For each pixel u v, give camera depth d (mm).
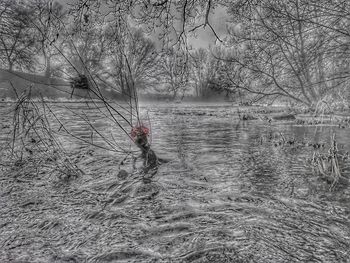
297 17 12164
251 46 14555
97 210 3826
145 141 6465
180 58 7828
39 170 5758
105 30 6723
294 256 2686
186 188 4668
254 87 16375
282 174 5406
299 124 13844
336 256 2680
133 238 3062
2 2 9055
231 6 10562
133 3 7121
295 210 3744
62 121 13984
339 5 10609
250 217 3549
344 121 13922
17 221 3500
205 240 2994
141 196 4340
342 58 12266
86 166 6090
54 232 3213
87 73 5684
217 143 8945
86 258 2693
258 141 9258
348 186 4633
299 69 14023
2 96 20562
